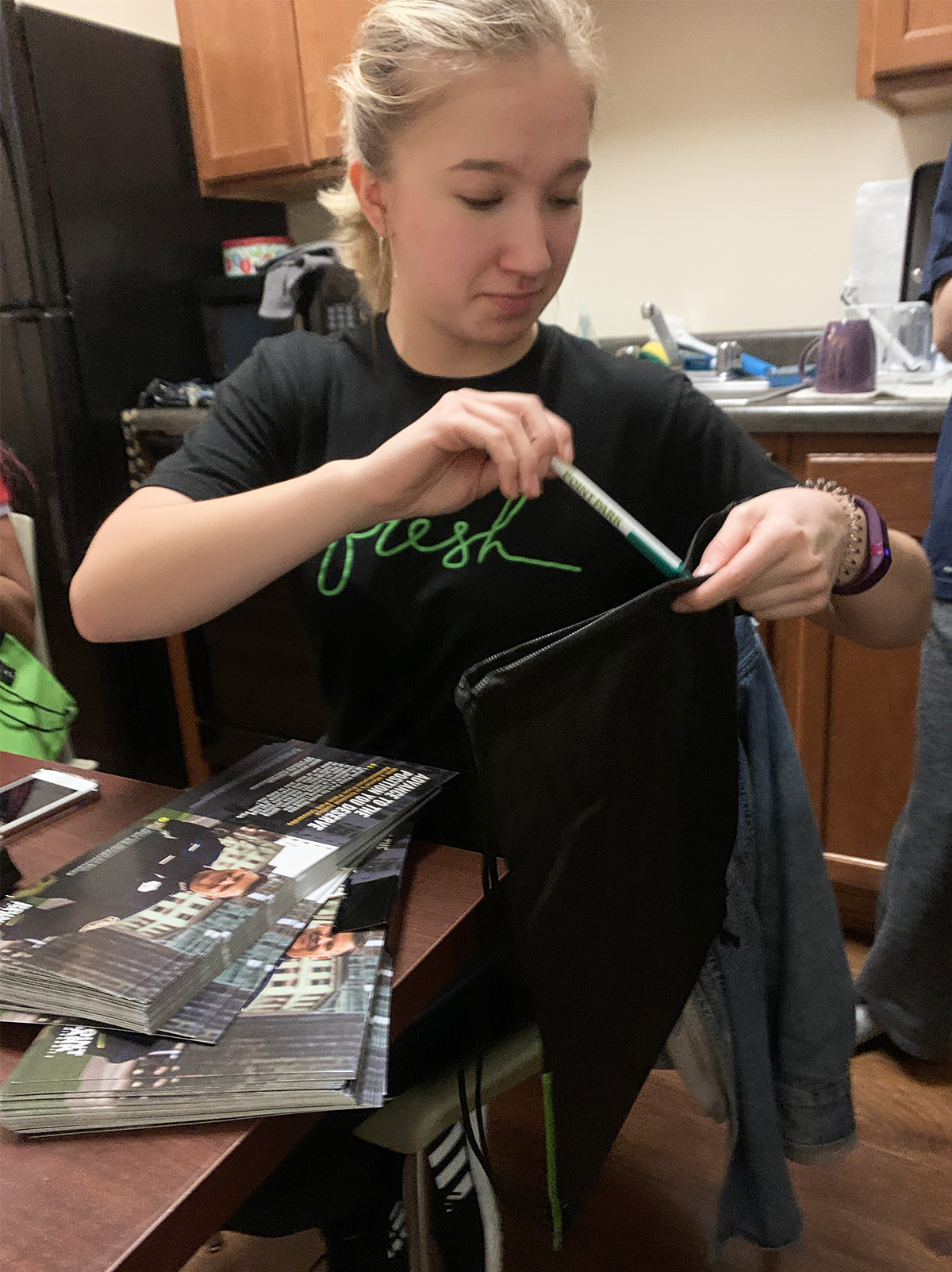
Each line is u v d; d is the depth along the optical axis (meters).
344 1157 0.72
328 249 2.04
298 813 0.65
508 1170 1.23
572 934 0.57
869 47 1.59
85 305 2.06
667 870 0.63
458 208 0.65
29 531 1.51
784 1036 0.89
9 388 2.08
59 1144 0.43
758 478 0.82
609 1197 1.21
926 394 1.49
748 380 1.90
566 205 0.68
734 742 0.65
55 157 1.96
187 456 0.83
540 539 0.83
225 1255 1.12
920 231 1.82
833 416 1.43
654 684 0.58
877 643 0.77
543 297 0.71
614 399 0.84
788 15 1.86
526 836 0.53
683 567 0.60
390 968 0.52
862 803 1.58
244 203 2.44
